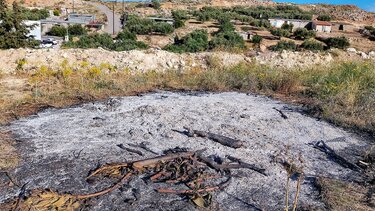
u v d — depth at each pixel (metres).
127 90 8.27
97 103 7.17
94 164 4.61
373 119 6.85
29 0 62.75
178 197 3.98
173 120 6.25
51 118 6.20
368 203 4.02
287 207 3.68
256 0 82.38
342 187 4.32
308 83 9.54
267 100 8.16
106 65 9.84
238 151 5.21
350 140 5.98
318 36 37.41
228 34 24.19
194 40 20.48
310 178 4.59
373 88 8.52
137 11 60.56
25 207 3.63
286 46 26.05
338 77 9.31
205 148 5.18
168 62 10.91
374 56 13.41
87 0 74.62
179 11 55.97
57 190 3.99
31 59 10.07
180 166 4.57
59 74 9.19
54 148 5.02
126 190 4.04
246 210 3.81
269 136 5.87
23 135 5.44
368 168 4.90
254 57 12.02
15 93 7.82
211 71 9.96
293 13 57.97
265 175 4.55
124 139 5.41
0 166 4.43
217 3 74.88
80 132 5.61
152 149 5.11
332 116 6.95
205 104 7.37
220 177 4.44
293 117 6.89
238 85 9.20
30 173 4.32
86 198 3.86
